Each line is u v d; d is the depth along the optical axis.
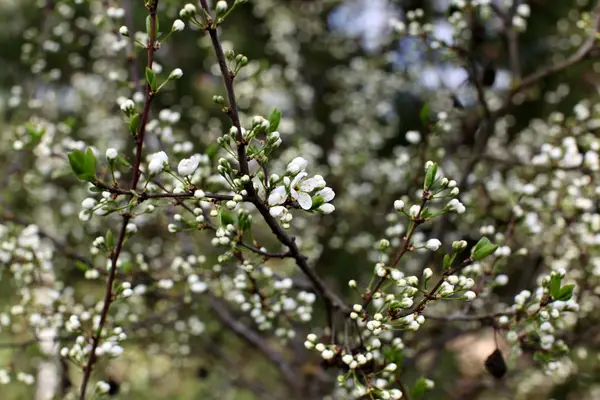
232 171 0.57
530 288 0.95
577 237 0.83
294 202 0.57
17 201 1.29
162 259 1.13
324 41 1.63
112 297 0.63
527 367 1.11
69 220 1.17
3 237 0.84
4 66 1.87
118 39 0.85
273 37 1.50
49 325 0.79
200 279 0.81
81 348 0.66
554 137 0.94
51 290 0.79
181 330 0.97
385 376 0.67
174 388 1.42
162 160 0.56
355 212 1.26
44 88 1.47
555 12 1.54
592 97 1.17
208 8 0.56
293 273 0.99
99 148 1.11
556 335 0.79
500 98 1.27
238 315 1.16
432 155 0.84
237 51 1.61
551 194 0.83
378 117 1.54
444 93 1.21
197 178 0.70
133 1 1.52
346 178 1.27
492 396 1.38
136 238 1.14
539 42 1.59
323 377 1.02
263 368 1.53
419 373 1.14
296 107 1.47
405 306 0.59
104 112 1.30
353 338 0.65
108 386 0.65
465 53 0.82
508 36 0.93
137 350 1.10
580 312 0.84
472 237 1.04
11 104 1.01
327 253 1.41
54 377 0.99
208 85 1.53
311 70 1.71
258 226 1.13
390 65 1.41
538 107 1.62
